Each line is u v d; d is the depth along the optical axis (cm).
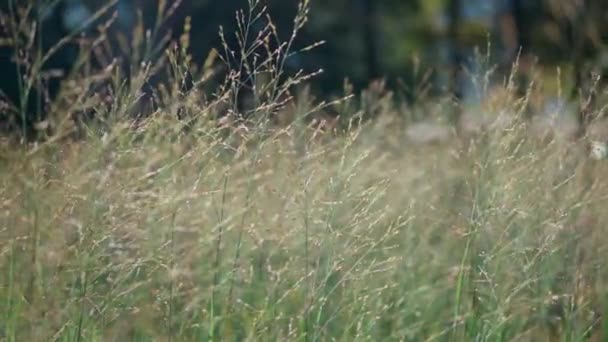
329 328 459
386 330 489
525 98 485
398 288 497
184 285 456
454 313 470
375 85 764
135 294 449
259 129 422
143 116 441
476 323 448
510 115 472
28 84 427
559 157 481
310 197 438
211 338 422
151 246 420
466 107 599
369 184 521
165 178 427
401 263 510
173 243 430
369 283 466
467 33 1631
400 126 731
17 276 408
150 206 412
